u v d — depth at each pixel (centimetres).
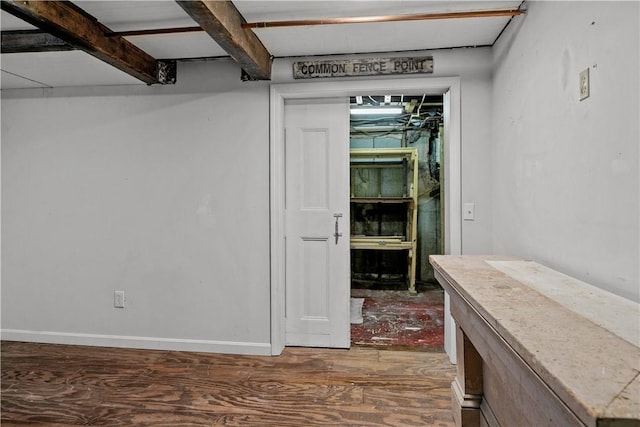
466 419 163
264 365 239
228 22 177
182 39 223
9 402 196
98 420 179
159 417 181
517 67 190
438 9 189
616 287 111
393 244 422
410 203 437
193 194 262
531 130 173
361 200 433
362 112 413
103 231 271
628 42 104
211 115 258
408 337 289
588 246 126
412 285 424
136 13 187
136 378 221
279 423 176
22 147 278
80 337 275
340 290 265
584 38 127
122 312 271
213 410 187
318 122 263
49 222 277
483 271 143
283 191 263
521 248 185
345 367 235
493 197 232
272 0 178
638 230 101
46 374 228
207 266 262
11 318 284
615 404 50
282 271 261
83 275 274
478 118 237
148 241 267
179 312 265
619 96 109
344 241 264
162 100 262
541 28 161
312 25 200
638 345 70
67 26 175
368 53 244
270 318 256
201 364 241
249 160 256
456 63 238
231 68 255
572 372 60
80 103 270
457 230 239
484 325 99
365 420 178
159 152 264
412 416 181
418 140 466
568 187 139
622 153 107
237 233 259
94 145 270
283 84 251
